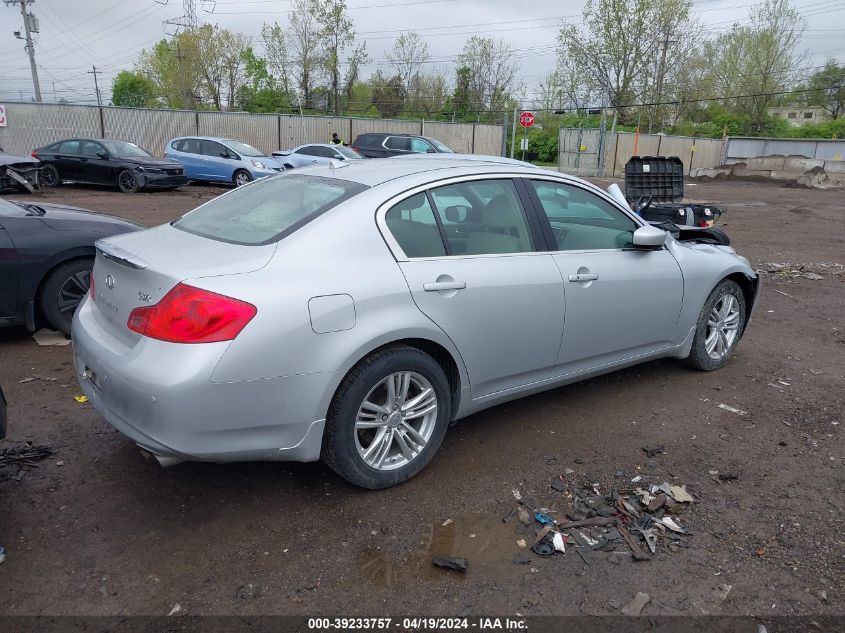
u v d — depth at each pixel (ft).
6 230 16.63
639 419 14.08
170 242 10.89
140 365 9.14
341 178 11.78
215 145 67.62
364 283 10.07
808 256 37.29
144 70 206.08
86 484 11.02
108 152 59.31
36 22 141.18
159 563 9.12
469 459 12.19
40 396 14.43
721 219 53.88
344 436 10.20
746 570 9.23
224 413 9.09
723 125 185.37
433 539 9.80
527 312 12.10
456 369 11.49
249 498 10.76
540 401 14.94
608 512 10.54
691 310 15.65
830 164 111.14
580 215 13.67
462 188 11.96
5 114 81.71
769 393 15.71
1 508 10.25
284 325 9.28
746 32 184.96
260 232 10.56
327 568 9.12
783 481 11.62
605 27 165.78
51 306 17.54
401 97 204.23
